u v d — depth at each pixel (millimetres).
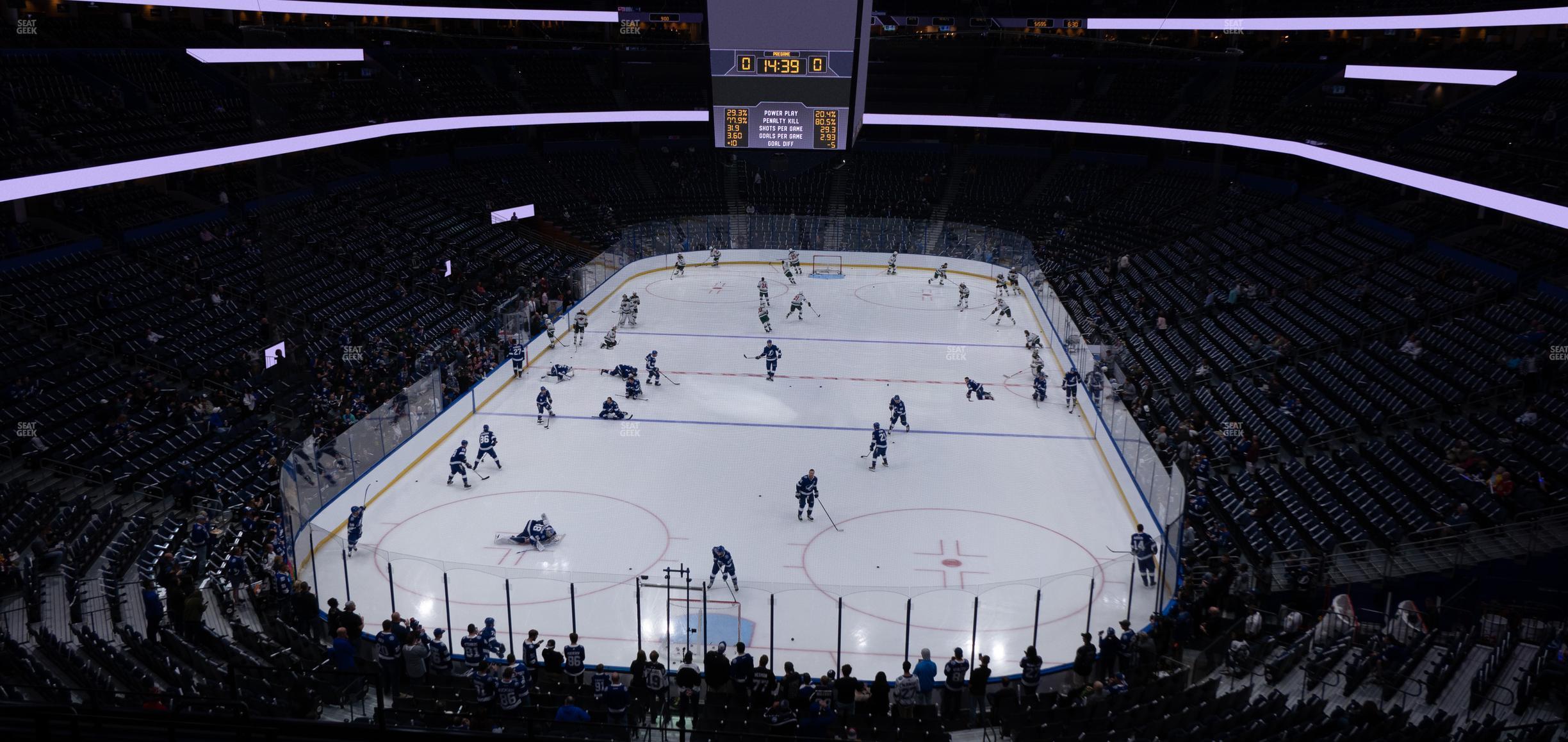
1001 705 14797
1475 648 16125
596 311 41281
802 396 30953
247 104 41406
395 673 14891
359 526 20078
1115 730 13156
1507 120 37000
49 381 23969
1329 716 13258
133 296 29094
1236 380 28047
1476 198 30609
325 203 39281
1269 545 19453
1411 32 47250
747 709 14492
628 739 13008
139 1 35688
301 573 19297
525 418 28969
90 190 33781
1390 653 14984
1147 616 18188
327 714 13836
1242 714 13242
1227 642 16328
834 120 30328
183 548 18438
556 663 15219
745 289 45438
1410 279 31422
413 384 25797
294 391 22922
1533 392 23156
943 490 24000
